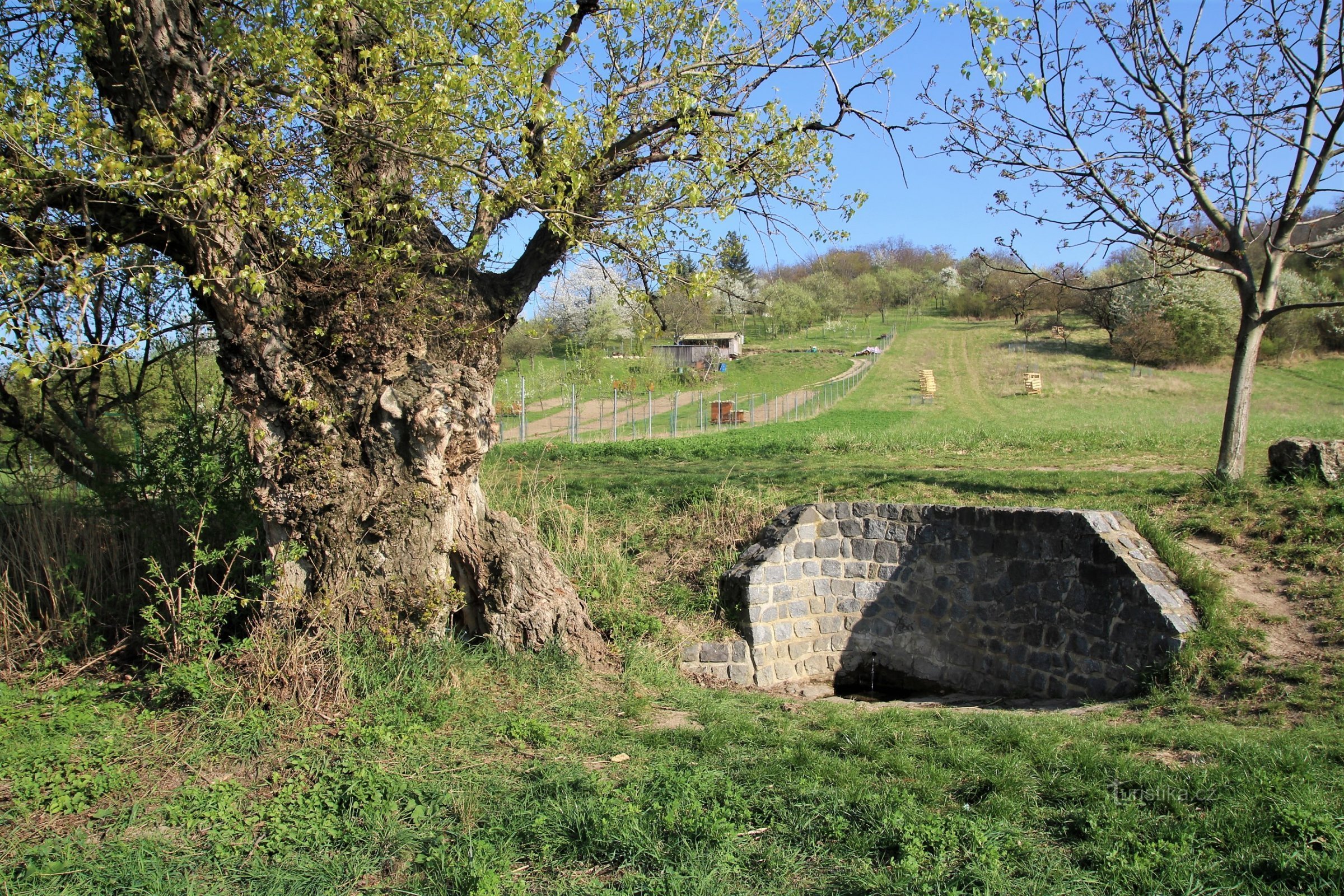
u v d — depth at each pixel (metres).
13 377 8.04
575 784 5.09
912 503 10.20
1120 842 4.16
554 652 7.41
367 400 6.80
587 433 32.88
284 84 6.05
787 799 4.82
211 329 8.41
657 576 9.59
